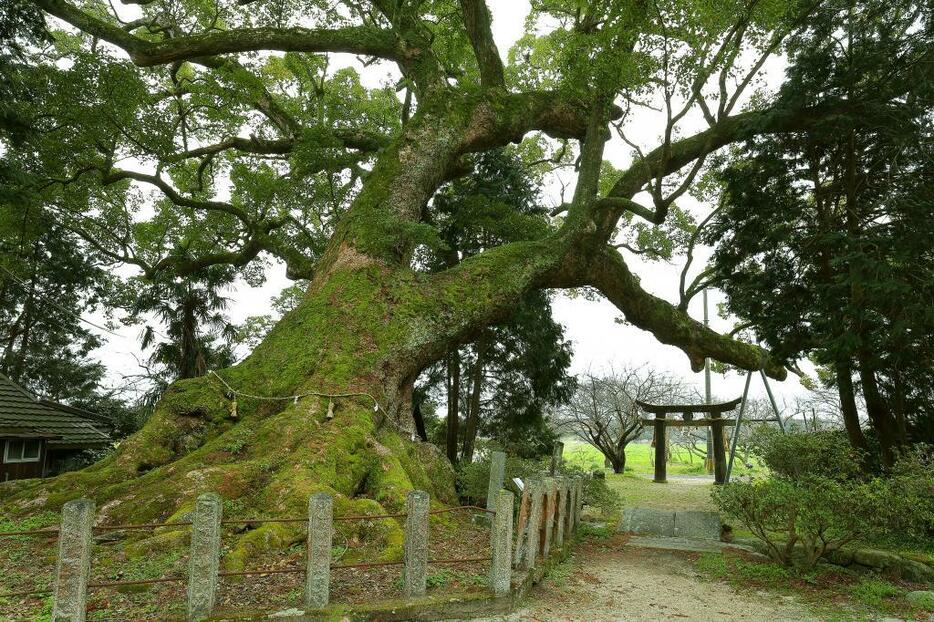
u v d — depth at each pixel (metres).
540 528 7.32
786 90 13.64
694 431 40.66
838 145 14.27
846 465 10.28
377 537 7.15
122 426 23.31
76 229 19.16
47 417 18.36
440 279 13.00
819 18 13.27
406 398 11.95
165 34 18.67
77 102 14.03
